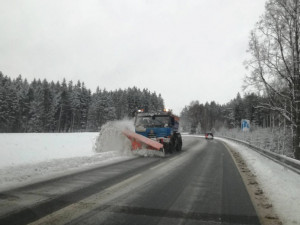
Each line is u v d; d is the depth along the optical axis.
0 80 72.38
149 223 4.35
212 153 17.80
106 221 4.38
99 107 78.62
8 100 63.41
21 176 7.71
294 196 6.12
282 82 17.38
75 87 86.44
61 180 7.45
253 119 84.75
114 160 12.23
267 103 17.59
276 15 16.78
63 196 5.78
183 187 7.00
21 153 14.19
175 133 18.44
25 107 70.44
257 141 29.77
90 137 31.08
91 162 11.28
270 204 5.54
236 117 96.50
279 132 25.83
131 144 14.76
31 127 67.00
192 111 116.44
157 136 16.08
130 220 4.46
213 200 5.81
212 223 4.42
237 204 5.53
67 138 28.08
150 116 16.45
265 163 12.07
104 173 8.74
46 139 25.38
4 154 13.40
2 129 63.53
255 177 8.71
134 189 6.60
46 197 5.66
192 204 5.47
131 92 90.62
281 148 25.20
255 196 6.20
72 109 78.62
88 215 4.63
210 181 7.93
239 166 11.45
